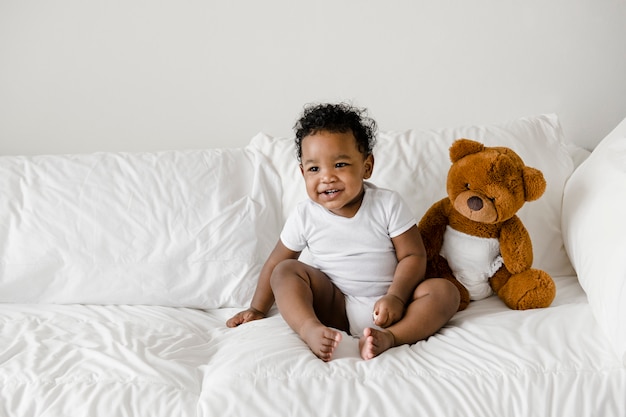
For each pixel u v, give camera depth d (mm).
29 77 2148
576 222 1576
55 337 1418
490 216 1508
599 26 2119
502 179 1502
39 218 1697
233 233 1699
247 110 2186
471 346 1285
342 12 2127
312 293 1483
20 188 1745
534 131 1845
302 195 1781
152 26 2131
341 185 1469
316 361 1254
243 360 1252
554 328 1328
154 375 1241
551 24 2121
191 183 1758
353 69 2164
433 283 1442
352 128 1479
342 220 1538
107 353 1322
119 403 1175
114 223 1696
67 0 2104
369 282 1539
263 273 1604
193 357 1362
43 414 1168
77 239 1680
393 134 1846
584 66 2150
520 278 1551
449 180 1567
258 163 1832
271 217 1771
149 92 2172
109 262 1668
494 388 1172
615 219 1399
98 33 2129
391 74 2166
